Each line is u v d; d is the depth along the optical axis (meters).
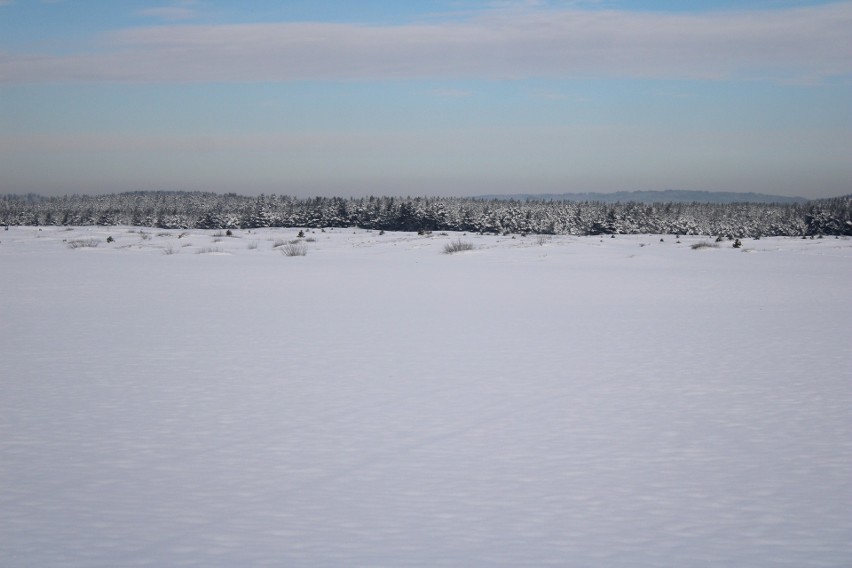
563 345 16.45
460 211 162.12
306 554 5.95
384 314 22.30
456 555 5.95
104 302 25.41
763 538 6.29
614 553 5.99
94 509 6.89
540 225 154.62
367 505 7.00
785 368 13.69
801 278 37.19
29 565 5.73
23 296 27.28
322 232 101.50
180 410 10.54
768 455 8.52
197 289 30.42
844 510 6.90
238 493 7.31
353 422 9.91
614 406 10.80
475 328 19.23
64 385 12.19
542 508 6.95
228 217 162.12
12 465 8.13
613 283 34.06
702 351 15.62
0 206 194.50
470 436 9.27
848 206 146.75
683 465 8.17
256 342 16.84
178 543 6.15
